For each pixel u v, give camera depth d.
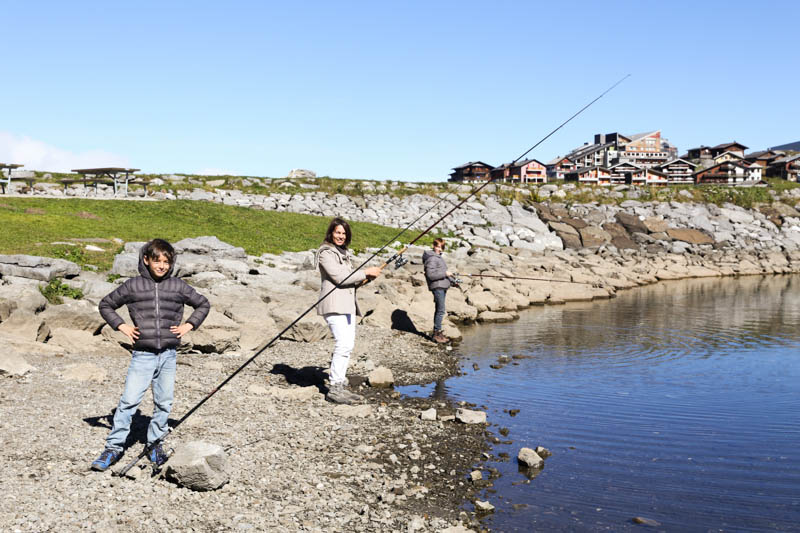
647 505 5.73
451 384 10.15
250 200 38.59
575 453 7.06
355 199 42.06
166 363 5.52
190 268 16.25
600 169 78.56
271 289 15.34
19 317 9.61
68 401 7.06
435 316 13.84
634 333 15.67
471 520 5.32
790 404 9.23
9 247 15.38
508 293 20.95
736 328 16.70
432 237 33.16
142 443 6.04
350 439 7.05
